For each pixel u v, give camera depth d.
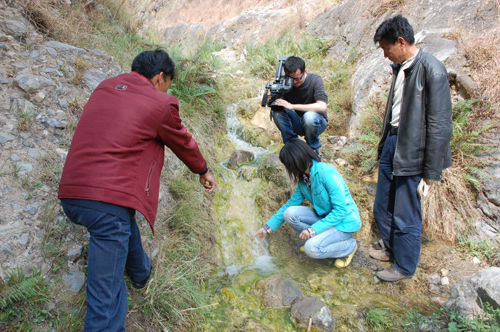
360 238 3.07
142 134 1.67
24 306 1.83
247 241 3.10
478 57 3.60
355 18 5.74
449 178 3.01
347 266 2.79
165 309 2.20
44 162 2.46
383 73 4.07
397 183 2.46
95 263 1.63
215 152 3.78
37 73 3.01
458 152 3.12
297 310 2.32
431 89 2.15
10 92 2.73
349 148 3.61
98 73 3.44
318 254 2.57
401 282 2.59
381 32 2.25
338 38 5.86
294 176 2.59
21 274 1.87
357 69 4.87
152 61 1.86
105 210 1.59
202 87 4.24
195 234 2.87
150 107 1.68
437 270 2.64
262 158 3.65
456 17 4.32
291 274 2.75
